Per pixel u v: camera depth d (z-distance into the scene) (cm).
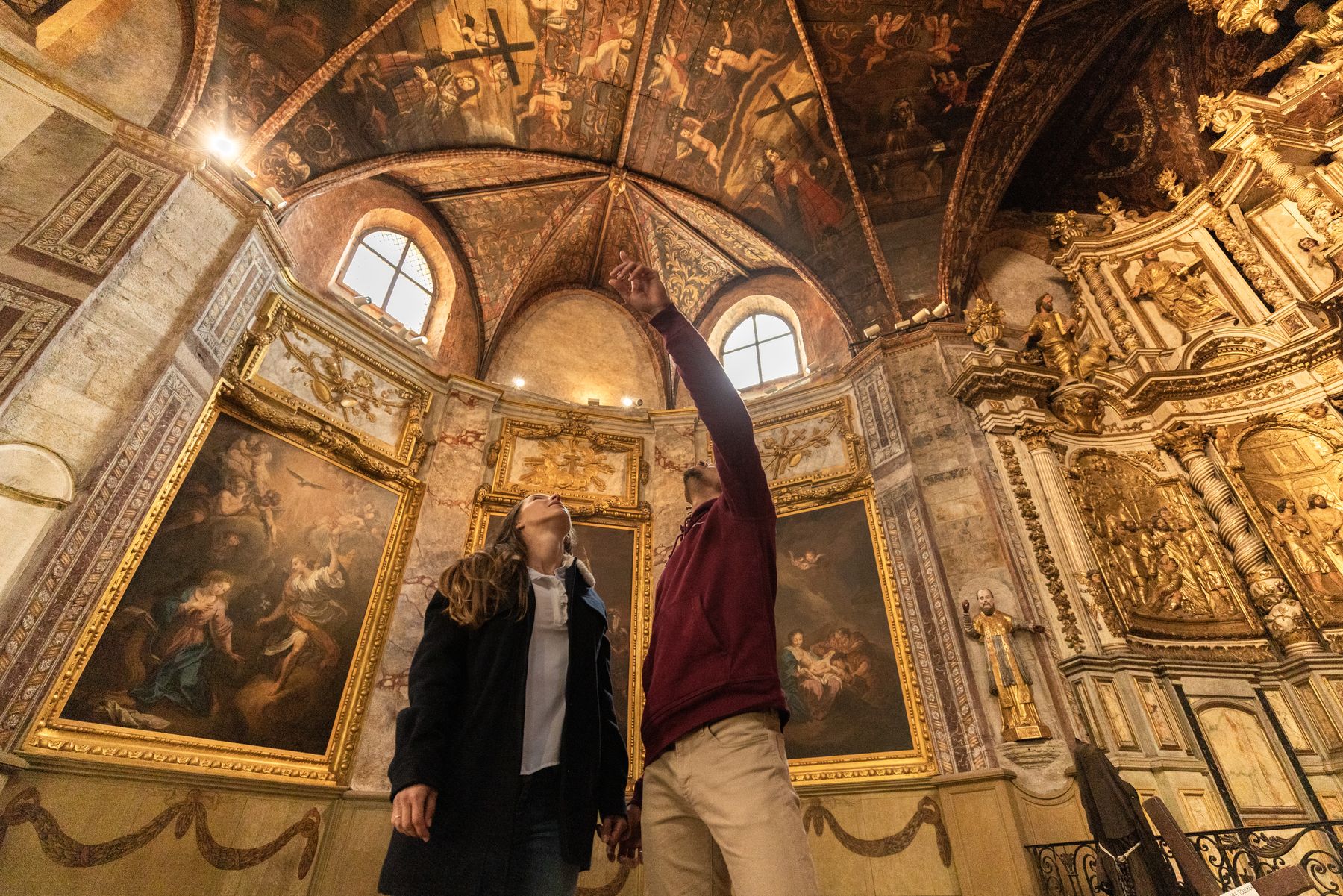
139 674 711
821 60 1147
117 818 656
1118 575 938
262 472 889
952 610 904
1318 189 1077
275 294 950
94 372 698
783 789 159
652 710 183
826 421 1193
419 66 1062
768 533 198
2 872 577
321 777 824
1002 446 1017
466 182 1291
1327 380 988
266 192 918
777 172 1280
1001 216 1386
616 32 1127
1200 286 1157
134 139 817
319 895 768
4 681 603
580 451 1218
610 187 1354
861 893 812
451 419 1160
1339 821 545
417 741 182
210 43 884
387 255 1255
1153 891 568
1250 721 820
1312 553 921
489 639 208
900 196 1254
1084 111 1311
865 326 1238
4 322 654
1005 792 759
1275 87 1198
